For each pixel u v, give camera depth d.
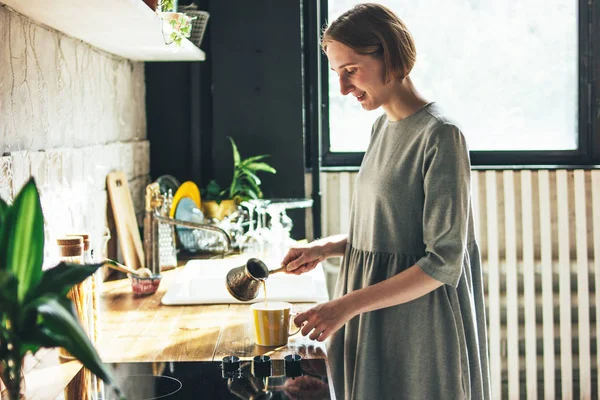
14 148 1.41
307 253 1.66
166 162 2.91
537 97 3.20
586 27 3.15
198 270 2.22
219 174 2.85
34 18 1.53
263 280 1.53
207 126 2.94
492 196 3.09
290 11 2.80
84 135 1.98
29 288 0.75
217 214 2.65
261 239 2.46
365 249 1.58
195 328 1.55
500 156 3.21
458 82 3.20
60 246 1.24
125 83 2.52
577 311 3.15
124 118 2.50
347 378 1.58
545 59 3.18
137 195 2.67
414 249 1.49
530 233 3.10
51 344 0.69
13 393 0.73
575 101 3.20
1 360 0.72
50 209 1.62
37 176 1.53
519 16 3.16
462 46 3.18
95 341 1.34
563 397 3.16
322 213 3.10
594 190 3.09
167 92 2.88
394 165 1.50
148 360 1.32
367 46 1.42
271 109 2.83
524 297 3.13
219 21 2.79
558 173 3.09
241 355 1.36
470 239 1.57
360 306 1.37
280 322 1.42
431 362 1.47
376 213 1.53
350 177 3.08
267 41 2.80
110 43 2.03
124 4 1.38
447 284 1.43
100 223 2.12
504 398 3.20
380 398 1.51
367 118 3.18
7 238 0.75
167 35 1.89
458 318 1.47
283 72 2.82
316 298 1.81
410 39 1.44
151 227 2.04
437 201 1.38
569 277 3.12
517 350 3.15
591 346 3.16
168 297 1.80
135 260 2.29
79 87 1.93
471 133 3.23
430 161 1.41
